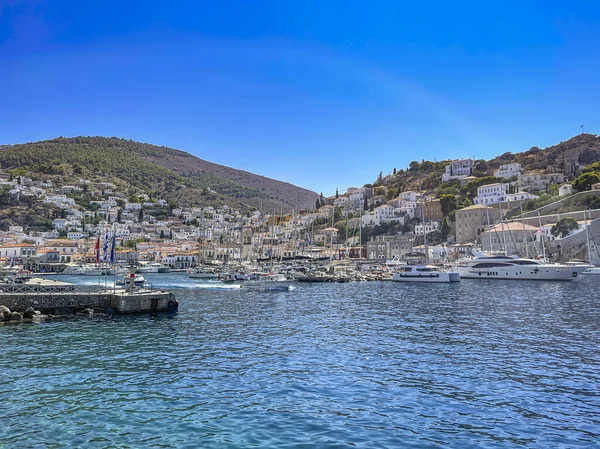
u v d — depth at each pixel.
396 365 30.03
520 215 194.25
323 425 20.20
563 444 18.47
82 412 21.67
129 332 42.34
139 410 21.94
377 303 65.56
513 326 44.41
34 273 161.25
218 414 21.45
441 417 21.19
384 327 44.47
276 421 20.62
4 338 39.38
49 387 25.38
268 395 24.09
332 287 96.25
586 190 192.25
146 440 18.67
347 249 191.62
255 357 32.31
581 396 24.02
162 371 28.67
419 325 45.47
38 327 45.19
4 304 51.38
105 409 22.06
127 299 54.47
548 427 20.11
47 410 21.94
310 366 29.81
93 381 26.52
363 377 27.33
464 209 198.25
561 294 75.25
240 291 87.62
